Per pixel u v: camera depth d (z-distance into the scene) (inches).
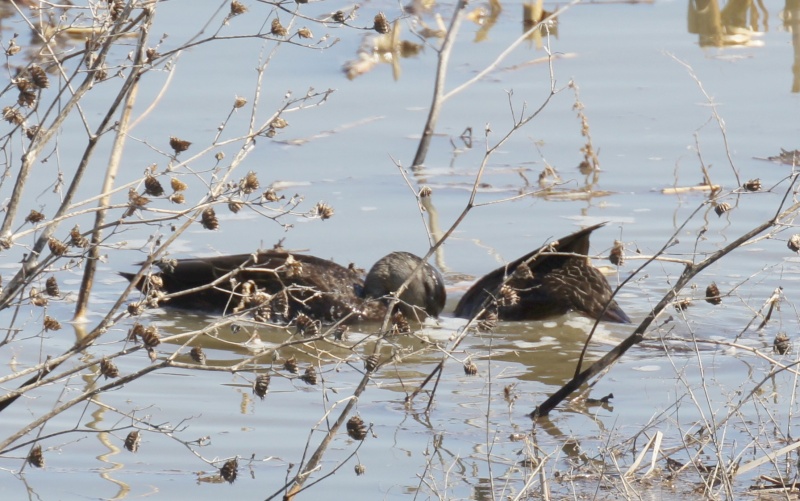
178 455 337.1
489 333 450.3
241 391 389.4
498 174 603.2
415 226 544.4
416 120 676.7
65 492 311.3
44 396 382.9
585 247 458.6
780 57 742.5
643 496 303.7
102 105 661.9
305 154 626.2
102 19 292.0
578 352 430.3
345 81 724.7
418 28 812.6
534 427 353.7
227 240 526.9
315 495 309.0
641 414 364.8
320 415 368.2
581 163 606.2
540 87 711.7
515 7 866.1
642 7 852.6
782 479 301.9
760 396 374.9
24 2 729.0
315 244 523.5
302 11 818.8
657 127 648.4
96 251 441.1
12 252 507.5
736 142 623.5
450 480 317.1
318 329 310.5
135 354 425.1
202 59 738.8
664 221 545.3
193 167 593.6
